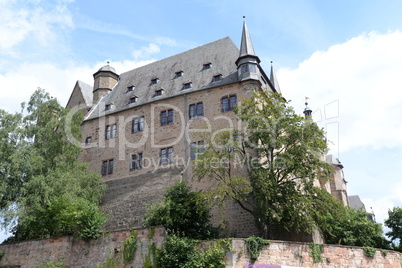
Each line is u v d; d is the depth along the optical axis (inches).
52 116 1357.0
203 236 982.4
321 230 1211.2
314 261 871.7
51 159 1285.7
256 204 1031.0
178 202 1009.5
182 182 1096.2
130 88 1742.1
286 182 1032.2
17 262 1026.7
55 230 1079.6
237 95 1378.0
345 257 892.6
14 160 1160.2
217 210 1207.6
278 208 1000.2
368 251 911.0
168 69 1721.2
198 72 1583.4
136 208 1314.0
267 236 1016.2
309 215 996.6
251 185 1048.8
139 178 1402.6
